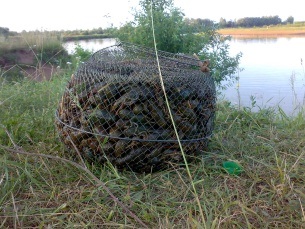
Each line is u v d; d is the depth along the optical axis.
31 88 1.76
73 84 0.97
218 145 1.11
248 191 0.87
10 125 1.18
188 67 1.04
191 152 0.95
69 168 0.93
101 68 0.94
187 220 0.73
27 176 0.90
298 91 1.82
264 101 1.72
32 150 1.05
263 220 0.75
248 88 2.13
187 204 0.81
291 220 0.75
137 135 0.89
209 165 0.97
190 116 0.92
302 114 1.44
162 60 1.04
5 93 1.61
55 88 1.72
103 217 0.77
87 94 0.91
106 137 0.88
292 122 1.37
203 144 0.98
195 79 0.94
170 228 0.72
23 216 0.75
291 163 1.00
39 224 0.75
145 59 1.05
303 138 1.16
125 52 1.05
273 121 1.40
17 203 0.81
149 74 0.90
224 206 0.78
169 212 0.79
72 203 0.81
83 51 2.46
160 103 0.89
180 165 0.95
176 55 1.09
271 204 0.82
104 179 0.89
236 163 0.96
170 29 2.13
